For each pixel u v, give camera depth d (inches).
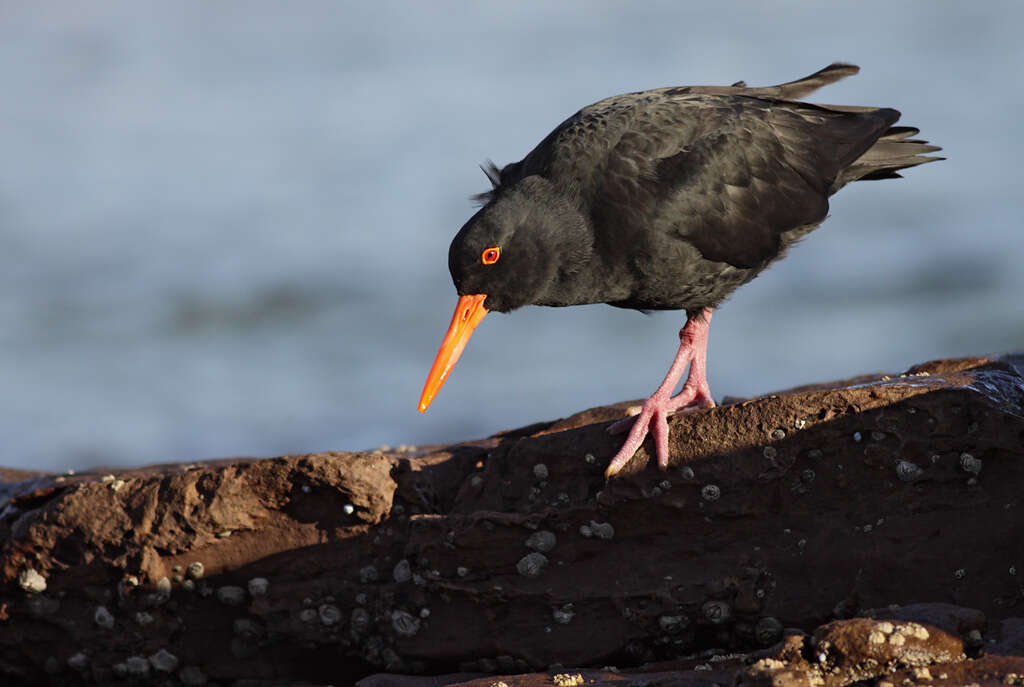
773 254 435.8
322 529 371.6
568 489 363.6
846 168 446.0
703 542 342.6
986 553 318.3
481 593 354.6
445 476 392.5
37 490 389.7
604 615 345.7
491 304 413.7
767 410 337.7
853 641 264.4
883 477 329.1
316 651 376.2
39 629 383.2
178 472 376.8
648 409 352.2
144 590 373.4
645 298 426.3
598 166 405.4
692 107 425.4
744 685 263.4
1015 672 257.1
